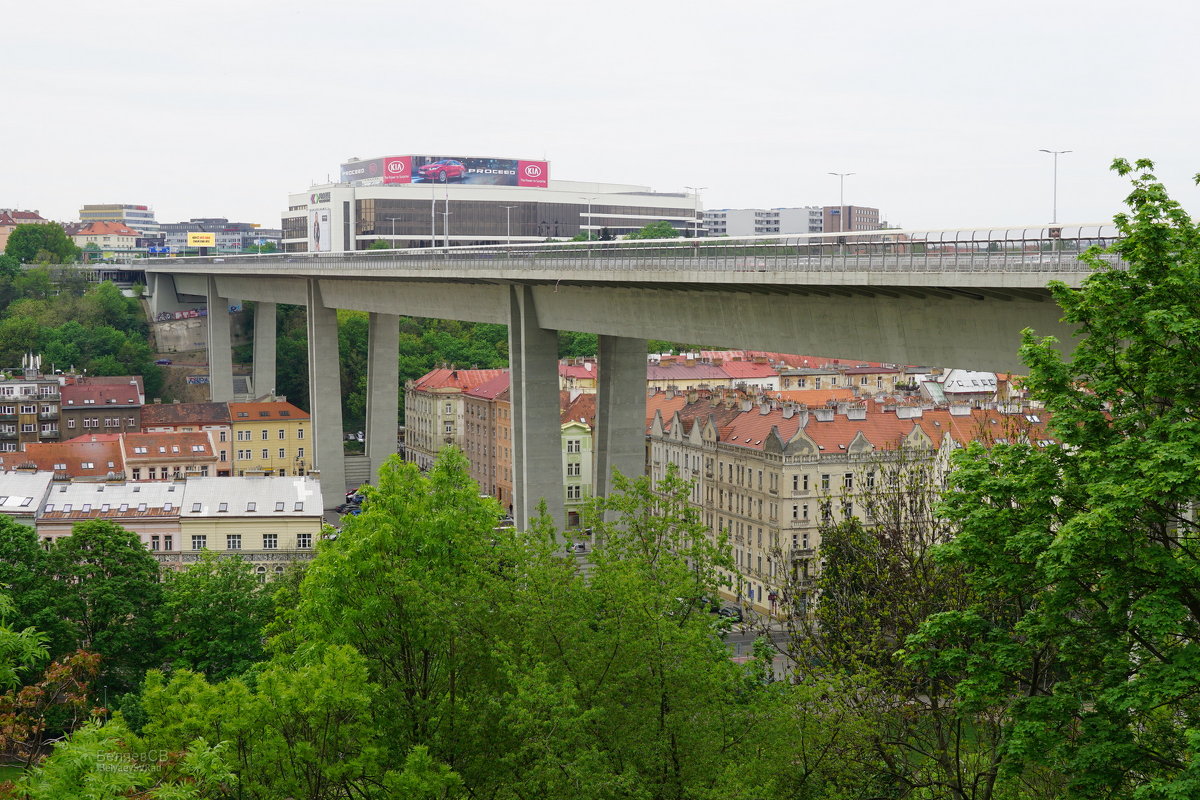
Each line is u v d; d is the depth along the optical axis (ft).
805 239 240.94
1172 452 81.71
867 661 131.64
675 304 284.00
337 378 533.96
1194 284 89.71
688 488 132.36
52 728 174.29
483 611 115.24
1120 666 86.63
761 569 356.59
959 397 481.46
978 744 108.37
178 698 110.63
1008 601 108.78
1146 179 94.73
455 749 113.91
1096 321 94.02
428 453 600.39
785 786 106.22
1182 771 80.79
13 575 239.71
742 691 114.62
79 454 419.13
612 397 335.26
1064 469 92.07
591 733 102.53
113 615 244.42
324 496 526.57
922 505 154.92
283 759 108.27
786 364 611.06
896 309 216.13
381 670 122.11
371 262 444.14
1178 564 83.25
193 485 346.74
